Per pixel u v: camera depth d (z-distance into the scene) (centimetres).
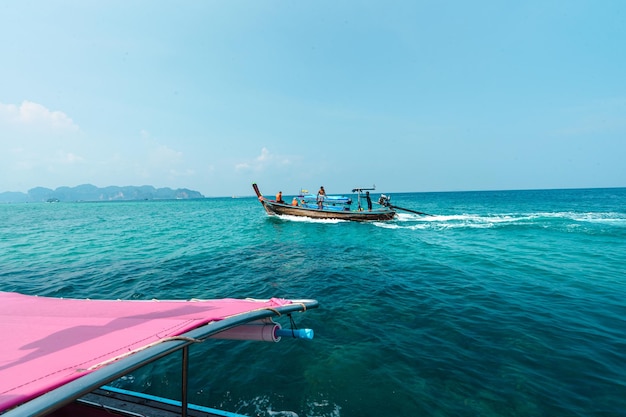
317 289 905
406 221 2602
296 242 1764
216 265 1239
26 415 125
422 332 605
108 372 164
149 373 486
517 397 409
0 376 174
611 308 710
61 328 257
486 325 630
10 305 338
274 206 2880
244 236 2031
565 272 1030
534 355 511
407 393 421
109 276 1085
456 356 512
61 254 1505
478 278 984
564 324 627
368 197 2616
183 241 1872
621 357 498
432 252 1416
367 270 1120
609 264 1127
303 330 285
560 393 415
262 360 515
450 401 405
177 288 941
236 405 408
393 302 780
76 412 359
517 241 1647
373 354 523
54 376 170
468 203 5831
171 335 220
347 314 706
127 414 349
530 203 5422
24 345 223
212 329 229
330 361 504
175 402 371
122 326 256
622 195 8500
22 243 1872
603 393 413
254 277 1052
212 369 492
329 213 2611
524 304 748
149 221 3419
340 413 388
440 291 862
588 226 2141
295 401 412
